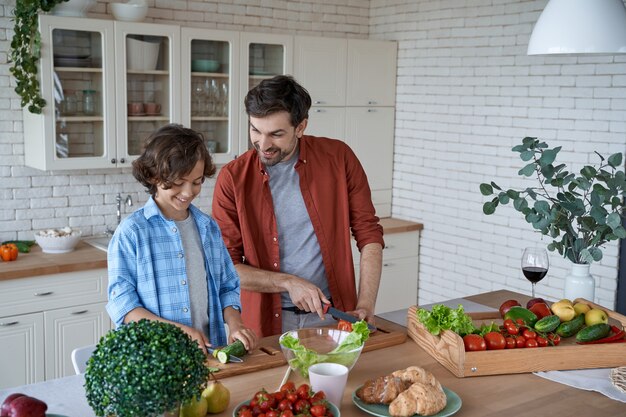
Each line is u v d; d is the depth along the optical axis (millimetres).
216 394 1779
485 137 4703
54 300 3852
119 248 2213
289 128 2434
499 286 4703
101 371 1507
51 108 3939
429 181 5133
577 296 2895
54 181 4367
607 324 2320
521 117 4473
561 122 4258
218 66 4492
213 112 4508
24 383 3824
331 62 4969
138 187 4695
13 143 4211
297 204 2711
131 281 2223
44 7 3852
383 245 2820
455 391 2010
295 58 4801
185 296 2301
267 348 2229
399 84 5301
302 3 5133
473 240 4844
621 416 1875
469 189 4840
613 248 4070
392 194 5441
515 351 2152
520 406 1917
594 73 4070
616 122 3994
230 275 2455
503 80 4555
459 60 4824
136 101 4219
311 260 2727
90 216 4520
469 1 4719
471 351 2139
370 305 2623
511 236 4594
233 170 2688
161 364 1497
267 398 1669
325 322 2729
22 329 3773
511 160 4551
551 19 2594
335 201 2766
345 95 5070
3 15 4074
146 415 1513
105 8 4340
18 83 3867
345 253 2789
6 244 3922
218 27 4770
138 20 4211
